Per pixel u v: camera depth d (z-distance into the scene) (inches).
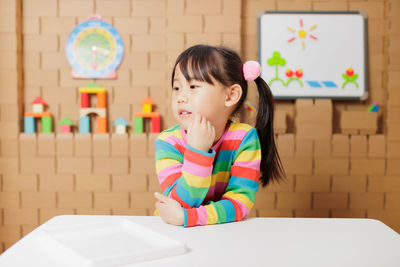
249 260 18.3
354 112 73.3
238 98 32.1
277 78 74.3
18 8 73.3
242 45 75.8
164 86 75.7
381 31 75.9
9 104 72.6
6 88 72.6
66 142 72.6
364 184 73.5
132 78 75.4
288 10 75.8
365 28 74.9
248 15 75.9
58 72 75.3
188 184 28.5
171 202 26.2
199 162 28.5
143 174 72.9
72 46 74.7
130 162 72.9
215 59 31.0
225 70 31.1
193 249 19.9
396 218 73.7
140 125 73.7
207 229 24.4
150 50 75.4
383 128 75.9
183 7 72.0
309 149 73.2
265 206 73.4
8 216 72.9
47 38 75.0
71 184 72.9
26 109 75.3
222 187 35.4
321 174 73.2
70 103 75.6
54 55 75.2
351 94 74.7
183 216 25.1
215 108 30.5
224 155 34.2
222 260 18.2
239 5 72.1
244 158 32.9
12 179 72.7
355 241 21.6
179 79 30.8
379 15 75.8
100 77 74.8
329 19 74.8
